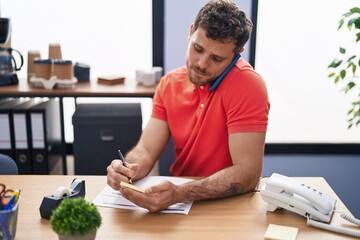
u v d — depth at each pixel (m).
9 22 2.38
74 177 1.48
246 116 1.46
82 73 2.59
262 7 2.73
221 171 1.40
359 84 2.80
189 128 1.63
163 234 1.13
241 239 1.11
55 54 2.54
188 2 2.67
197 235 1.12
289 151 2.97
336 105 2.91
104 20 2.75
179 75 1.71
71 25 2.75
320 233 1.15
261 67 2.84
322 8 2.74
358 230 1.15
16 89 2.34
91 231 0.98
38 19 2.72
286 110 2.92
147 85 2.51
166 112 1.71
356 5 2.74
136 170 1.43
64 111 2.79
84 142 2.46
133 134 2.47
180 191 1.28
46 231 1.13
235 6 1.48
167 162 2.69
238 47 1.48
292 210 1.24
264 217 1.23
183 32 2.72
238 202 1.33
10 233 1.03
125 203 1.30
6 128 2.46
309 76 2.86
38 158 2.52
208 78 1.52
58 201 1.18
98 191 1.38
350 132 2.97
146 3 2.74
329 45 2.80
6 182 1.43
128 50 2.82
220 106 1.54
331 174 2.84
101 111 2.52
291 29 2.77
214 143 1.58
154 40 2.73
